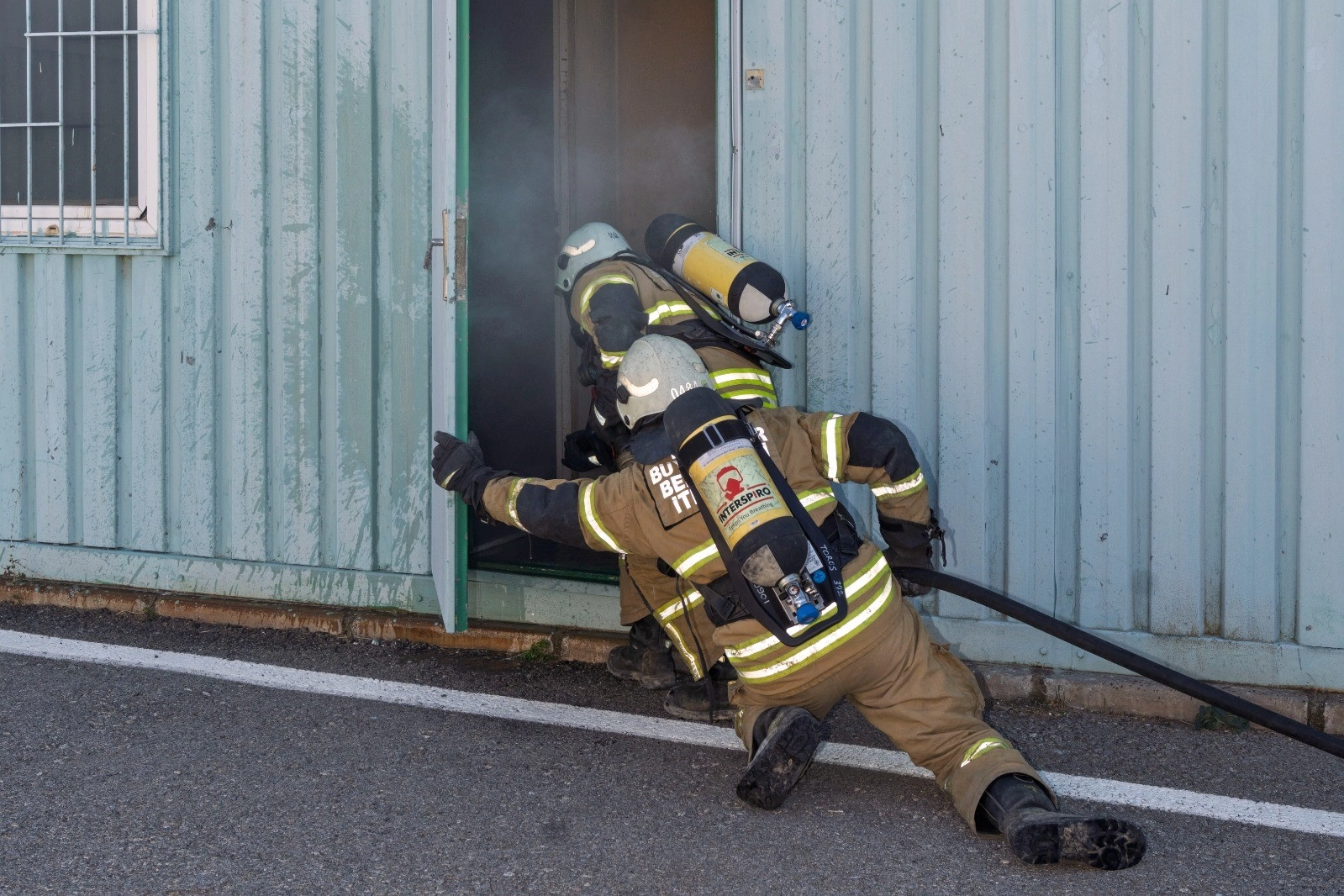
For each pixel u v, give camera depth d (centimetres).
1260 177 351
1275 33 346
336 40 426
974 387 379
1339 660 359
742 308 349
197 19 441
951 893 260
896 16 376
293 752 334
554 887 262
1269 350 356
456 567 366
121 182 459
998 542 386
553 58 546
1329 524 356
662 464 290
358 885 262
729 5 388
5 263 471
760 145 391
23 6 465
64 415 471
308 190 436
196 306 453
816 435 299
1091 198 365
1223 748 343
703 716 362
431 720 361
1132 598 376
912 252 381
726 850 280
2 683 384
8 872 266
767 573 263
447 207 356
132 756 330
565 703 378
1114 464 372
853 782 320
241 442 453
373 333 434
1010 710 371
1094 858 259
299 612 445
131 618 457
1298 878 267
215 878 265
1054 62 363
